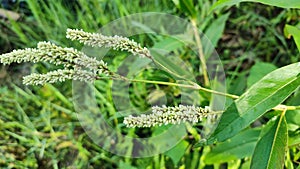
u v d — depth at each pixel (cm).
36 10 64
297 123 41
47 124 57
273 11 66
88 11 64
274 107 33
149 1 66
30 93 59
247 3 65
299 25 46
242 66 65
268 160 33
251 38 66
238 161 49
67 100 59
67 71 32
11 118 59
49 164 57
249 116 32
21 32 64
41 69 62
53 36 64
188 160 51
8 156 56
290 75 33
